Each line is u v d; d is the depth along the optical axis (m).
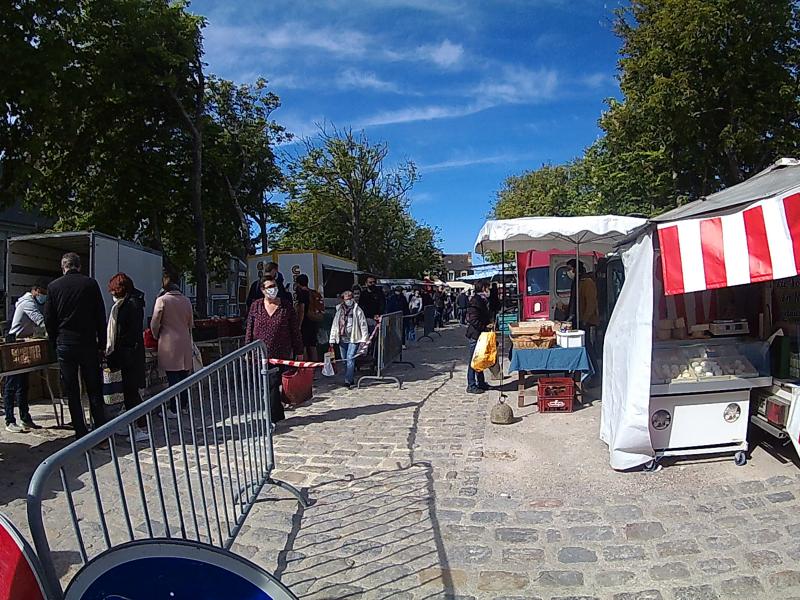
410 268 47.03
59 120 12.88
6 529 1.82
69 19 12.05
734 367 5.58
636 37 20.30
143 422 6.82
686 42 17.97
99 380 6.58
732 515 4.43
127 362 6.79
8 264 9.09
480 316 9.66
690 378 5.52
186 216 20.58
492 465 5.79
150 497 5.06
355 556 4.05
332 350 10.47
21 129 12.08
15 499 5.05
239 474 4.49
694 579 3.61
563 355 7.88
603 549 4.04
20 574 1.77
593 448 6.11
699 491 4.89
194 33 16.88
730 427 5.57
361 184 34.81
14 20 10.80
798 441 4.98
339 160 34.16
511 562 3.91
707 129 19.12
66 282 6.32
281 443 6.79
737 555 3.86
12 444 6.67
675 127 18.66
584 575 3.72
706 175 19.75
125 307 6.76
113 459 2.56
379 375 10.96
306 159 34.84
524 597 3.50
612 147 22.05
